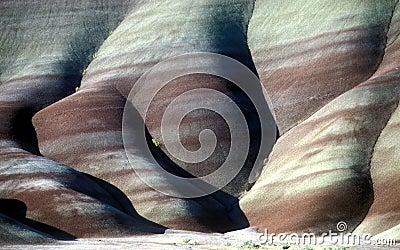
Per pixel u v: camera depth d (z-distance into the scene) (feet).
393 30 524.93
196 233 384.27
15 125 513.04
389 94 449.06
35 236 329.72
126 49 578.25
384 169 407.64
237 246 306.76
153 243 327.06
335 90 501.15
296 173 425.28
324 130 442.09
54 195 399.65
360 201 396.16
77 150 480.23
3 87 568.00
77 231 377.71
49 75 571.28
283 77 533.55
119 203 432.66
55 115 512.22
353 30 526.57
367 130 432.25
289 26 565.94
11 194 407.85
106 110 506.48
